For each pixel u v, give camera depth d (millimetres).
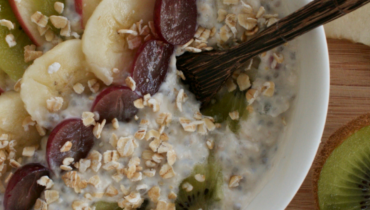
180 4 260
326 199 324
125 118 270
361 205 326
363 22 327
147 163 267
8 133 265
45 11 259
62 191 264
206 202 274
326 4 227
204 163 273
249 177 271
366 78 336
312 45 252
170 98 274
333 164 321
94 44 256
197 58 270
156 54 264
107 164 262
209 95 279
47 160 262
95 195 262
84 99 265
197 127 275
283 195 258
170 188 269
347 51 338
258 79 270
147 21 264
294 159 259
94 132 264
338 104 335
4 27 259
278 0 258
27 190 263
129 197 263
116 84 263
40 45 264
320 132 253
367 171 326
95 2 259
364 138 323
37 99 259
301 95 260
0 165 264
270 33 244
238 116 274
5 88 267
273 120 270
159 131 268
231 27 265
